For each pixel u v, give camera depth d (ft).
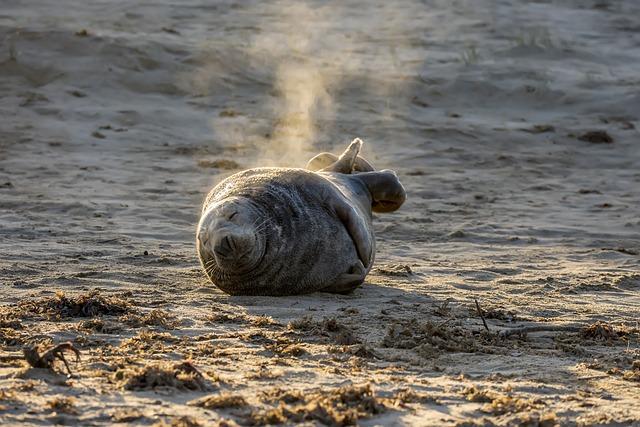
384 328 89.86
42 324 85.97
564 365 78.28
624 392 70.59
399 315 96.58
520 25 353.31
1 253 125.80
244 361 74.84
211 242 100.53
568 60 314.96
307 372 71.51
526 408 64.23
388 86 280.92
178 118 245.24
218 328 87.76
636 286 121.49
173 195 181.37
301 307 100.07
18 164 199.62
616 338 89.30
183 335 84.28
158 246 137.49
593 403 67.00
